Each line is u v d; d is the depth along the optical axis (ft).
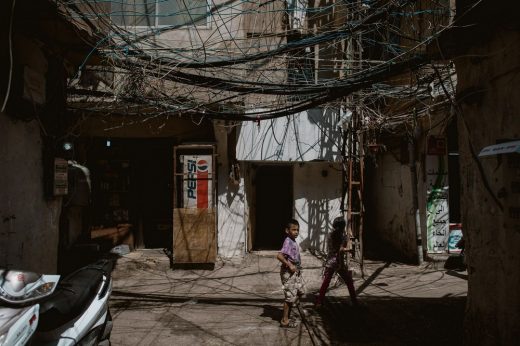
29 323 9.18
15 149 14.26
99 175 36.45
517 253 12.71
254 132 33.45
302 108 21.36
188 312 21.70
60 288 12.17
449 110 27.63
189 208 32.32
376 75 18.11
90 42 16.78
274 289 26.58
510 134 13.21
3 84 13.53
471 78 15.44
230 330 18.93
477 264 15.07
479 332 14.74
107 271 14.92
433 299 23.98
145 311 21.88
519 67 12.71
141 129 35.06
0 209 13.32
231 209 35.22
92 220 36.14
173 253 31.76
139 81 21.52
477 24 13.62
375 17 16.79
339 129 33.91
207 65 19.12
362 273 29.84
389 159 40.47
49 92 16.74
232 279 29.19
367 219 46.32
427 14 24.90
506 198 13.14
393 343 17.33
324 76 33.35
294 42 18.51
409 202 35.63
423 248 33.81
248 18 29.17
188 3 28.68
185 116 33.73
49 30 15.01
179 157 34.30
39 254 15.94
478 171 14.94
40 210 16.08
